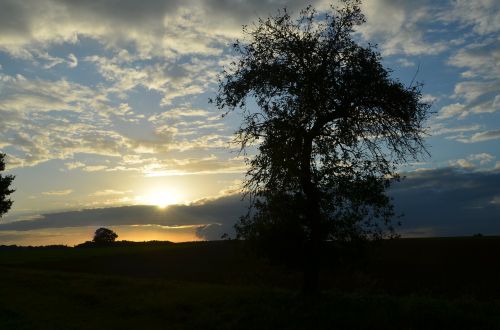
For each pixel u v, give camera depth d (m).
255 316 19.56
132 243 121.12
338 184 22.41
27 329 19.45
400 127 23.28
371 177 22.56
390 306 19.12
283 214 22.72
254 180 23.25
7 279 38.12
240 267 47.50
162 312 22.52
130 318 21.92
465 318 16.61
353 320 17.38
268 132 23.03
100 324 20.52
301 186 22.73
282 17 23.92
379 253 24.11
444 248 49.97
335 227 22.44
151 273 49.94
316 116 22.72
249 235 23.28
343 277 37.22
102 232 128.62
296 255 22.89
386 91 22.41
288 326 17.69
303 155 22.52
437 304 19.34
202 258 57.19
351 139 22.67
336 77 22.72
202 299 24.47
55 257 71.31
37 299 28.47
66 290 31.45
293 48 23.05
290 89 22.64
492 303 20.75
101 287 32.19
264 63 23.53
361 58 22.75
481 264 41.62
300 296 22.23
